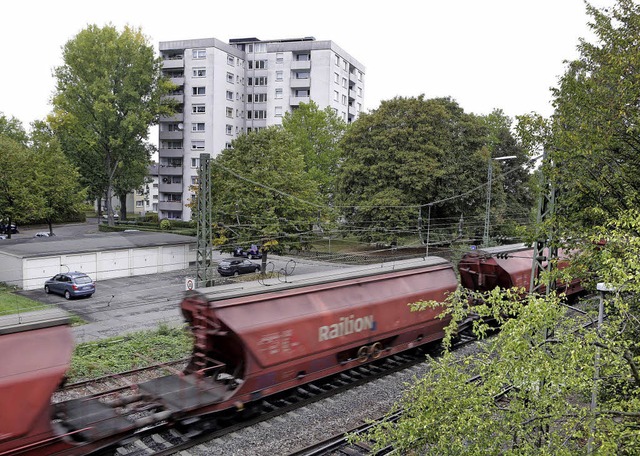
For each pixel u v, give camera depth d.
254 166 33.22
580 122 11.71
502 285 20.36
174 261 37.47
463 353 17.72
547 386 6.54
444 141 38.28
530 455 6.41
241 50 63.34
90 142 48.16
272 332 11.95
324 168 51.28
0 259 30.53
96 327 21.70
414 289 16.27
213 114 57.78
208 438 10.95
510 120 54.84
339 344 13.63
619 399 7.76
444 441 6.68
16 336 8.73
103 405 10.65
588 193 11.62
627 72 11.36
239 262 36.06
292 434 11.34
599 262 10.55
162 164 61.72
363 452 10.47
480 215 38.16
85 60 48.47
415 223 37.91
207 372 12.00
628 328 8.24
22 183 38.53
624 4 12.02
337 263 38.78
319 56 60.59
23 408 8.39
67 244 33.22
